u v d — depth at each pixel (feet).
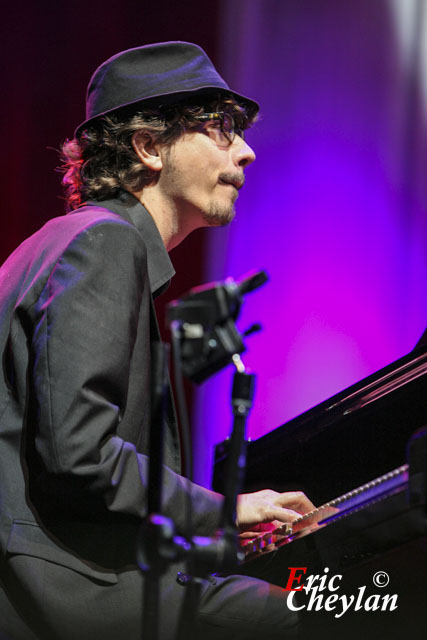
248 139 62.80
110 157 23.26
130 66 23.66
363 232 62.85
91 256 18.71
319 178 62.85
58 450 17.22
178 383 15.07
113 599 18.22
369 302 62.34
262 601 20.12
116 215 20.83
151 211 23.06
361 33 62.75
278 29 61.98
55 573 18.03
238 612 19.84
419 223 62.54
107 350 17.92
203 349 14.89
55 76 57.00
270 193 62.85
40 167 56.70
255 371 62.39
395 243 62.64
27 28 56.80
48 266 19.12
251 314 62.69
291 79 62.34
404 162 62.80
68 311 18.03
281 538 20.58
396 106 62.80
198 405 60.34
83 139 24.20
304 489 24.71
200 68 23.68
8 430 18.76
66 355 17.69
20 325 19.13
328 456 24.17
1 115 56.54
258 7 61.26
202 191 22.94
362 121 62.80
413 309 62.23
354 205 62.90
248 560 22.00
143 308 19.83
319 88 62.64
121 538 18.69
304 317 62.44
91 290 18.35
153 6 58.23
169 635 18.66
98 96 23.93
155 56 23.76
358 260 62.75
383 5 62.75
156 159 22.98
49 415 17.40
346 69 62.69
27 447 18.58
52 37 57.06
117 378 18.08
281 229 62.64
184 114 22.99
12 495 18.38
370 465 22.81
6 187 56.44
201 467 59.62
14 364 19.03
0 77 56.54
